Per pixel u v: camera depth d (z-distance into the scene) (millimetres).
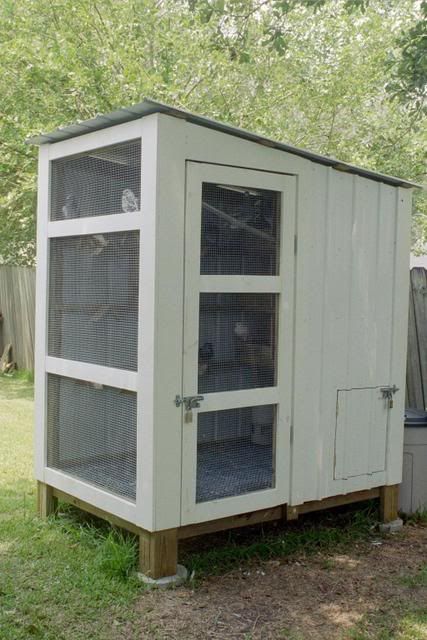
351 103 9258
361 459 4367
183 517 3564
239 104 8859
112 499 3719
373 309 4398
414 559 3992
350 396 4293
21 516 4391
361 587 3594
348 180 4223
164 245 3439
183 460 3557
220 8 6961
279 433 3969
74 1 7996
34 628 3029
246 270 3801
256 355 3871
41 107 8172
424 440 4742
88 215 3945
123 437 3691
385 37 9273
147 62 8453
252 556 3943
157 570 3502
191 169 3523
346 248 4238
